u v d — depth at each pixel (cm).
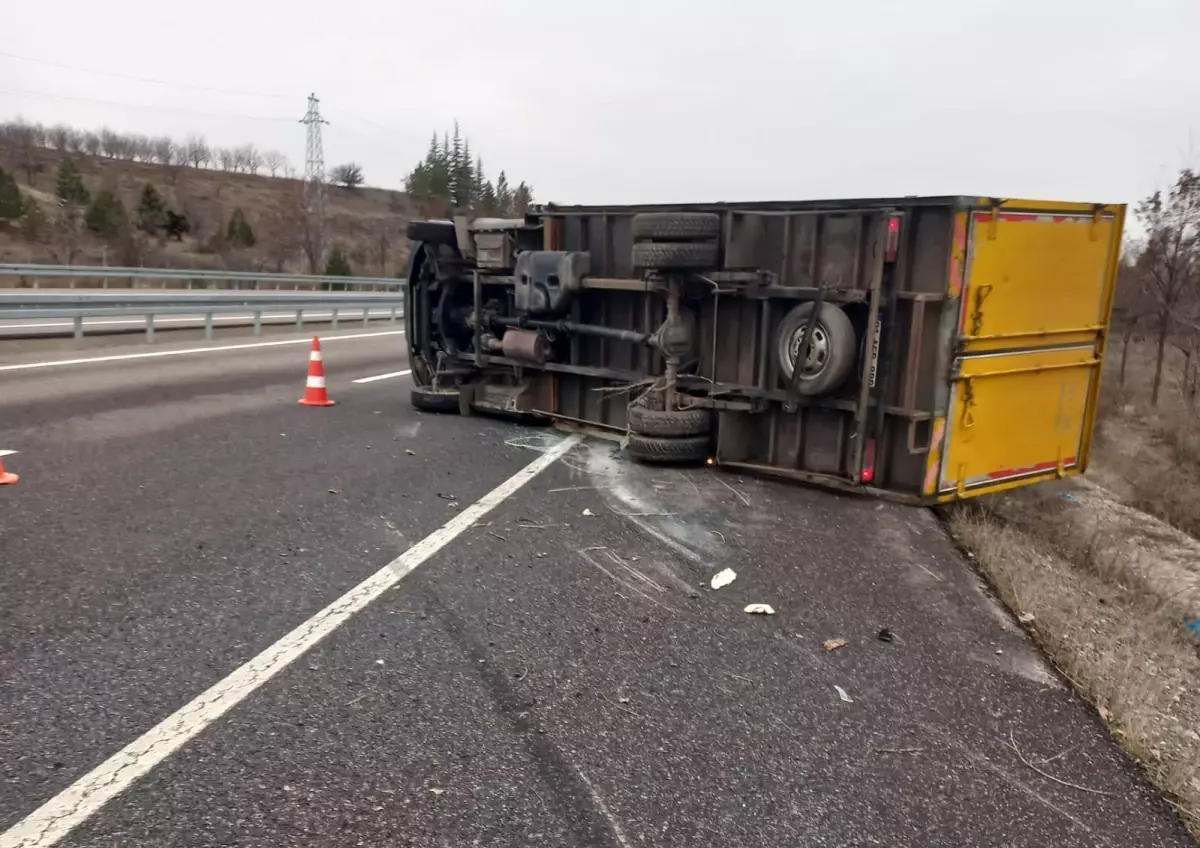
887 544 575
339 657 386
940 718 361
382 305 2467
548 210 869
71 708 333
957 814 298
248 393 1091
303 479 677
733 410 736
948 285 600
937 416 620
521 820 283
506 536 560
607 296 851
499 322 948
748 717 354
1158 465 1238
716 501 660
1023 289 645
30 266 2088
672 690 372
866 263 640
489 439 858
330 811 282
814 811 296
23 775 291
